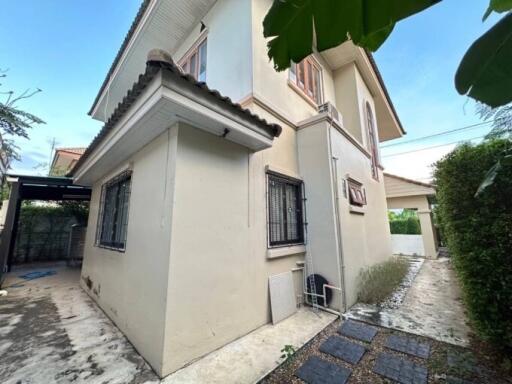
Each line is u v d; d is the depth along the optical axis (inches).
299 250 171.3
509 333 95.8
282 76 202.7
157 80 89.5
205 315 108.4
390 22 37.4
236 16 191.3
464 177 118.3
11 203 233.5
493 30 39.8
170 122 109.7
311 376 92.4
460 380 88.5
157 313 99.4
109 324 142.2
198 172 114.7
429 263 347.6
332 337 124.0
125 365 99.6
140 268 120.5
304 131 195.9
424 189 401.7
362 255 210.5
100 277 180.2
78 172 220.7
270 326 136.7
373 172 315.6
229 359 103.4
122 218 160.7
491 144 114.4
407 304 173.2
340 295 156.2
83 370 96.1
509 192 103.9
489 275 104.2
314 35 45.6
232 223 128.7
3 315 157.2
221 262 119.3
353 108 289.6
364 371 95.3
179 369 96.0
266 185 159.0
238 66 180.4
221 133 123.2
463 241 114.6
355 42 41.4
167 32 243.9
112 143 137.5
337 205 175.5
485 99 44.0
